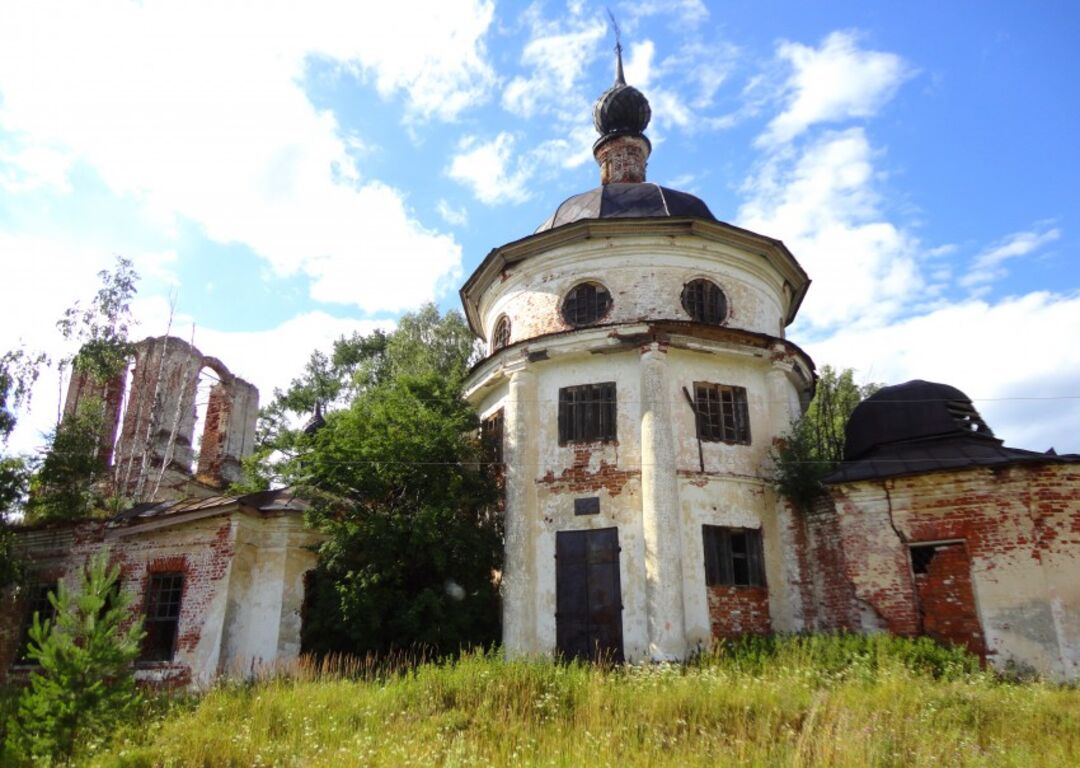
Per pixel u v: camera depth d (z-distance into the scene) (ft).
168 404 96.68
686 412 63.00
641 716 35.86
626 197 74.38
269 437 127.24
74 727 33.83
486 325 79.15
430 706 39.14
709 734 33.47
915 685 40.55
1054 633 49.14
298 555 64.80
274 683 46.91
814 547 60.23
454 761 29.25
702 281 68.44
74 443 76.02
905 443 60.85
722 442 63.31
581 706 37.32
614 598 58.65
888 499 56.59
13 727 33.86
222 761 32.07
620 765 28.73
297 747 33.42
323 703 40.40
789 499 61.72
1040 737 33.04
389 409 65.46
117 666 36.24
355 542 58.75
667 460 59.16
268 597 62.75
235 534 62.49
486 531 62.44
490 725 35.68
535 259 70.69
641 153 87.76
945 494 54.80
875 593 55.36
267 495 68.49
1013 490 52.80
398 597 58.29
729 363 66.18
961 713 36.35
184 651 60.29
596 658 57.47
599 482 61.77
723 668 47.52
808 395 75.05
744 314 69.05
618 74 92.32
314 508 61.87
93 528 68.28
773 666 46.68
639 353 63.16
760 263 71.20
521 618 59.00
